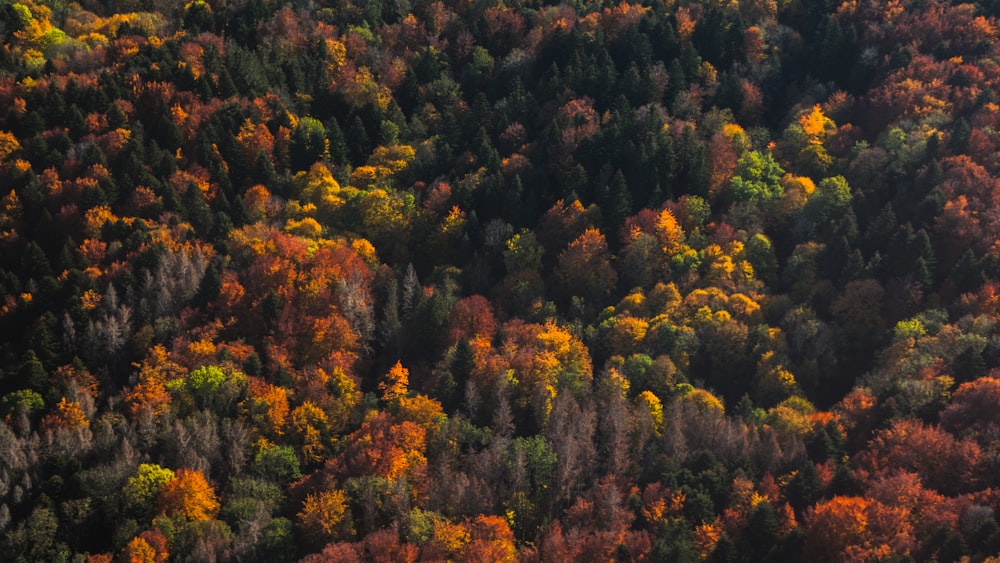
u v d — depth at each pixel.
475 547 194.25
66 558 194.88
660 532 198.62
